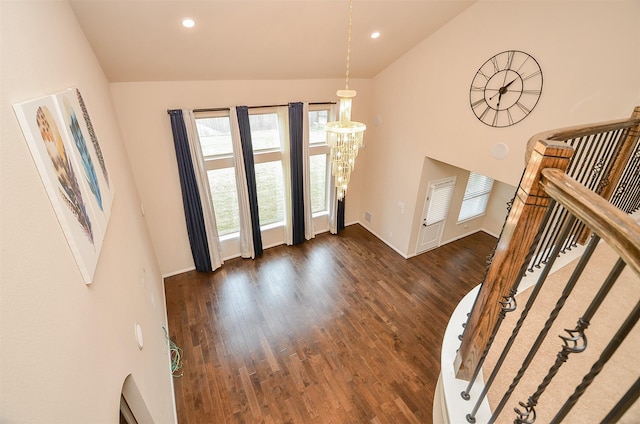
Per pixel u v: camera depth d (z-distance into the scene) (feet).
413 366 12.09
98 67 10.50
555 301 5.72
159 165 14.94
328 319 14.33
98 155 7.05
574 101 10.36
